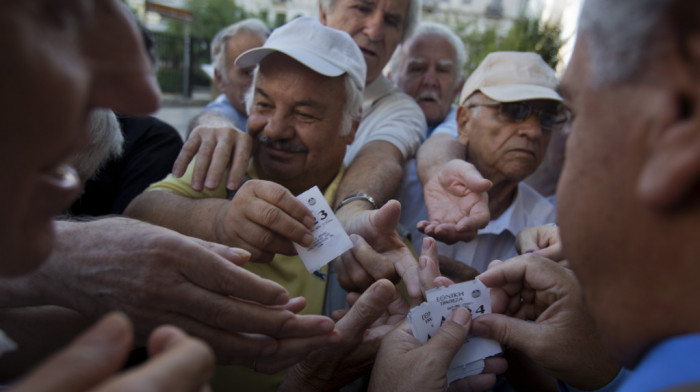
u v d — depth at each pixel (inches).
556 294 38.3
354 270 48.6
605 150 19.9
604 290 21.8
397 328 41.0
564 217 23.2
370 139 76.4
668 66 17.1
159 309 32.3
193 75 546.9
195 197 58.9
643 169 18.3
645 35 17.4
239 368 52.4
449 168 62.3
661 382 17.0
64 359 15.1
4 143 14.2
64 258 33.9
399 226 62.7
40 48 13.6
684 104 16.9
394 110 82.9
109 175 72.8
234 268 32.6
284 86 55.5
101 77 17.1
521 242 59.6
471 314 39.5
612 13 18.8
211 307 32.4
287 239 46.9
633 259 19.8
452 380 38.3
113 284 32.4
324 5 91.1
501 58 69.4
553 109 65.8
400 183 69.8
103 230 35.0
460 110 74.7
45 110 14.2
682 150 16.3
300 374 44.6
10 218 16.1
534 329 37.1
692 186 16.8
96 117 44.4
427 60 101.0
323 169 61.3
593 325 36.1
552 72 69.3
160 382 15.2
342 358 42.1
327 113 57.2
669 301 19.2
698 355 17.0
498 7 629.3
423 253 48.0
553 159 85.8
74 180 19.2
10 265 17.8
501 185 70.5
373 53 86.0
